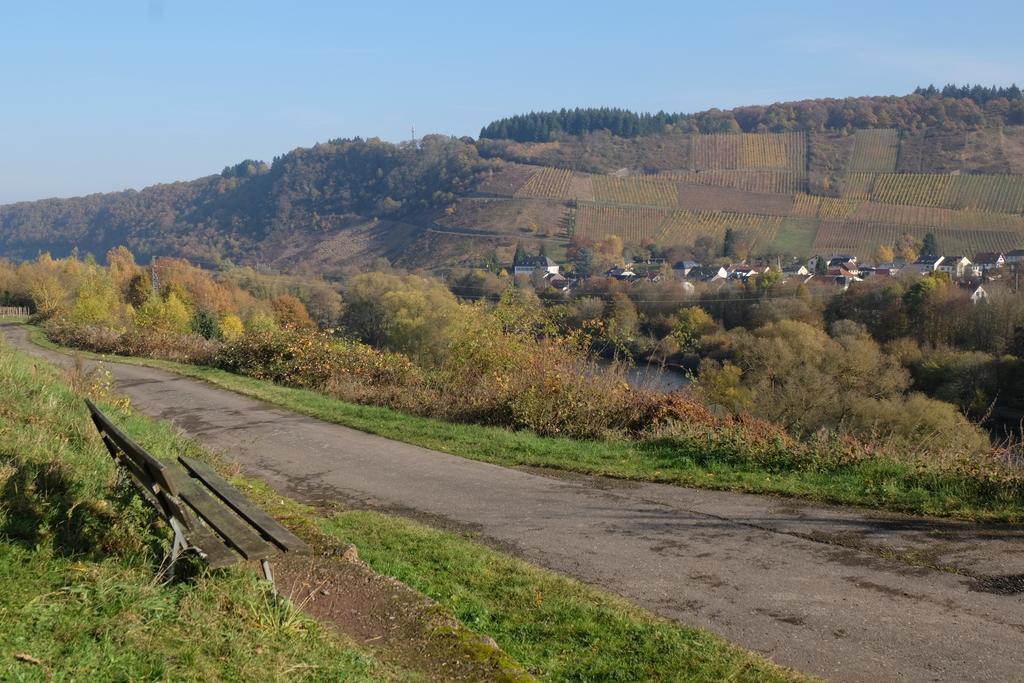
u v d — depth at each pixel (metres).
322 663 4.20
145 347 25.88
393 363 18.20
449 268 137.25
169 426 10.98
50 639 3.87
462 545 6.74
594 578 6.12
